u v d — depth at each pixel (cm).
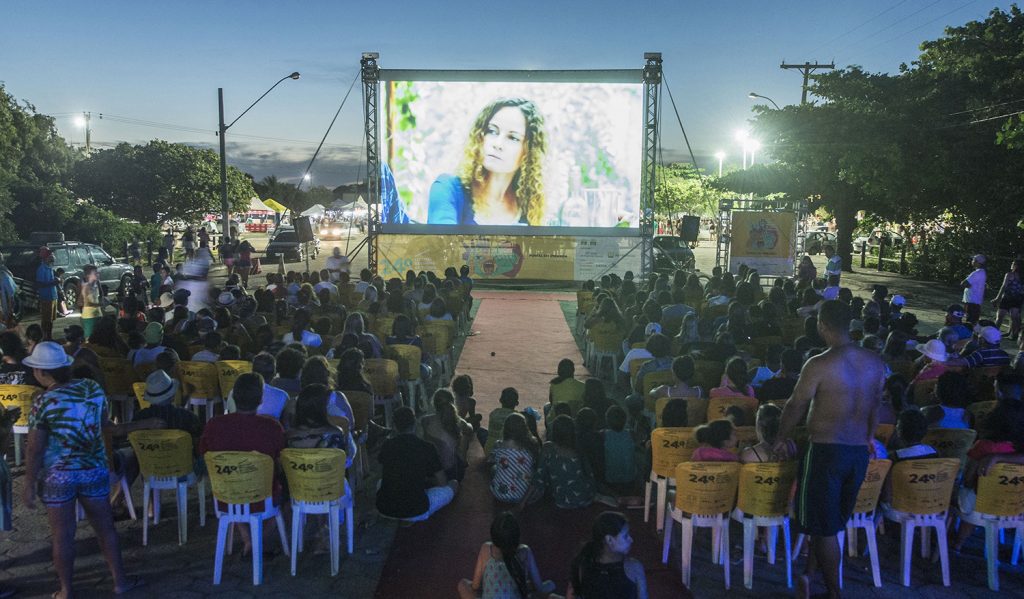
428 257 2197
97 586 496
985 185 2420
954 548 568
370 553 548
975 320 1473
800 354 687
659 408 647
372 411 692
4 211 2744
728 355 811
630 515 612
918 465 502
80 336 819
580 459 618
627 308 1213
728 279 1323
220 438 502
